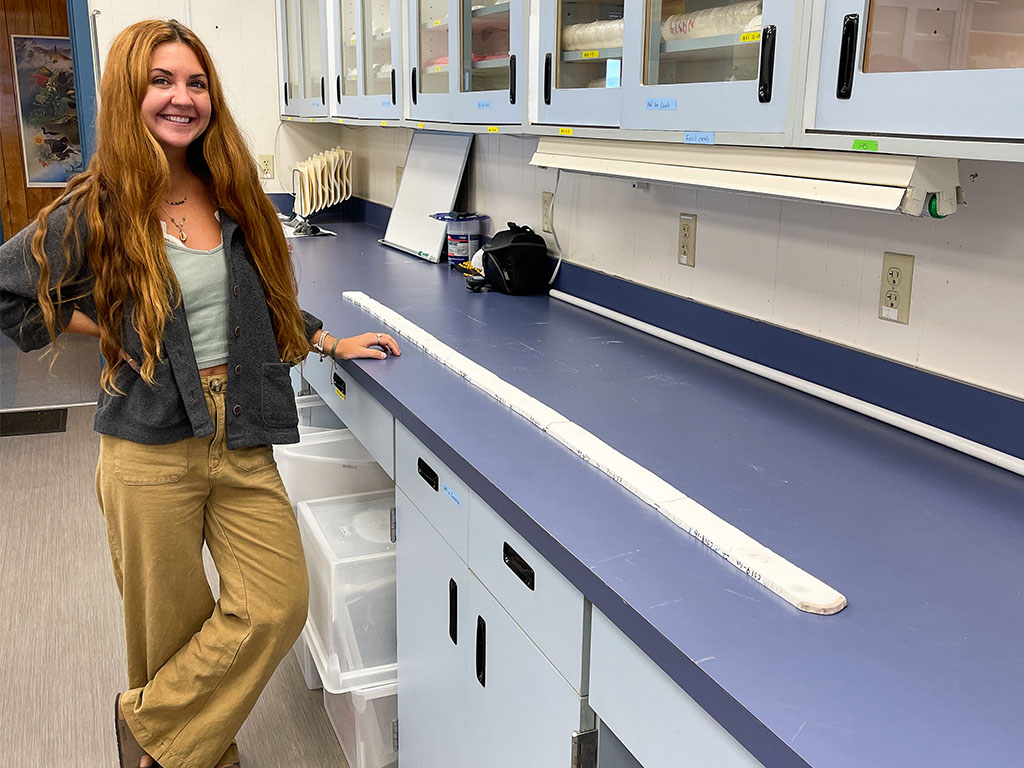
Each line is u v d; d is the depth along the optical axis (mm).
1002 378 1420
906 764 752
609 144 1829
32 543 3072
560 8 1909
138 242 1531
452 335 2170
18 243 1550
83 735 2160
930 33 1137
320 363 2355
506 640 1373
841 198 1293
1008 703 836
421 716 1836
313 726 2238
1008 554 1127
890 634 946
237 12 4156
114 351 1604
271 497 1840
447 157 3281
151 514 1711
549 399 1696
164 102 1529
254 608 1843
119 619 2643
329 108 3574
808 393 1747
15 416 4328
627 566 1072
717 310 2004
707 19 1512
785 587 1006
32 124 6480
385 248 3578
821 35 1265
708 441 1490
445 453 1481
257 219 1700
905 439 1519
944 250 1479
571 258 2596
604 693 1104
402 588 1871
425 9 2619
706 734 914
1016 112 1021
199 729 1896
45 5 6348
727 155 1510
